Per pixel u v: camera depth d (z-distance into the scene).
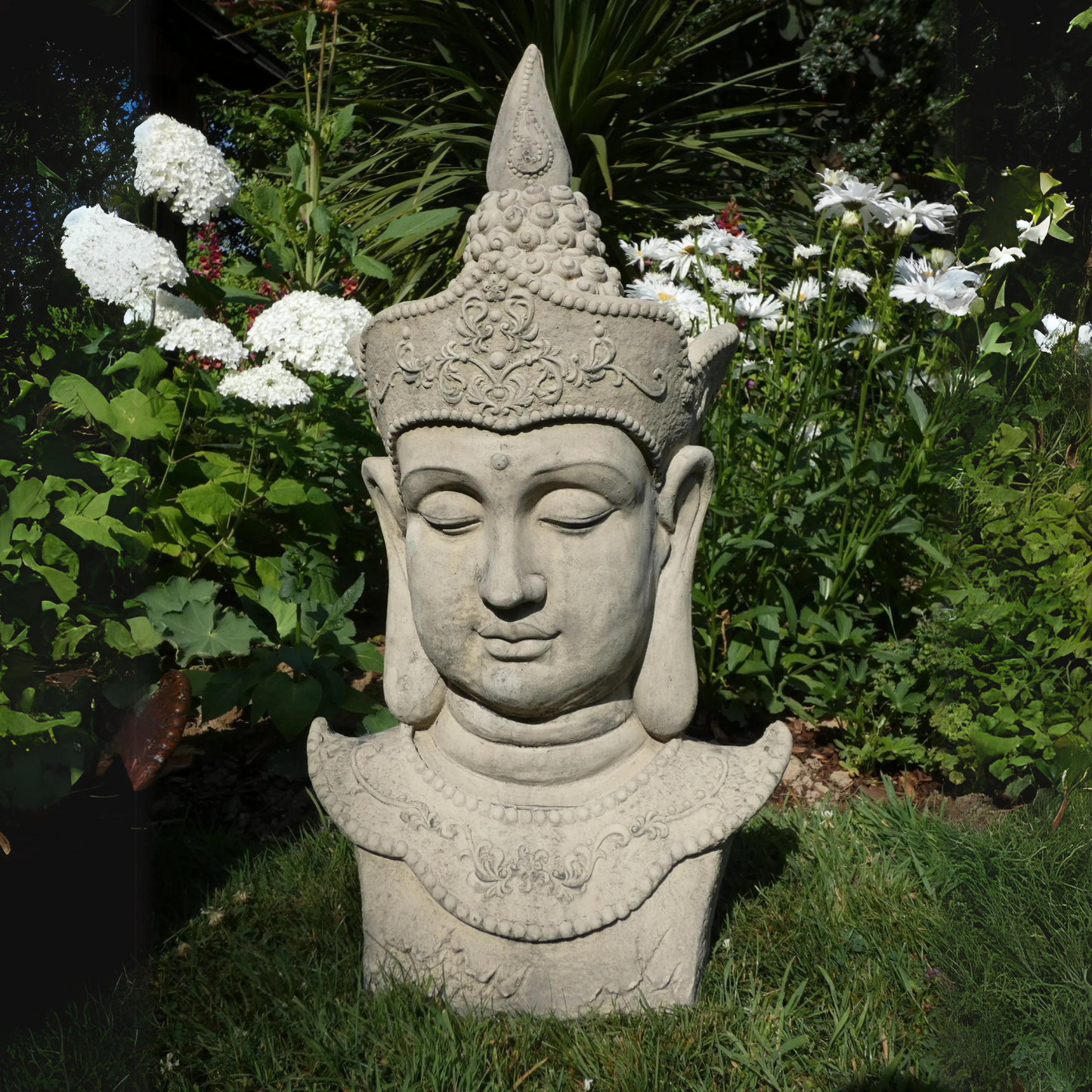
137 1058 2.05
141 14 3.16
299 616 3.33
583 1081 2.00
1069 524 1.87
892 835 2.82
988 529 2.10
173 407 3.44
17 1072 2.00
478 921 2.14
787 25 7.51
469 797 2.25
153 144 3.32
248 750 3.46
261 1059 2.07
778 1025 2.12
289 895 2.63
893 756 3.30
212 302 3.95
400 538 2.37
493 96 6.61
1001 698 2.14
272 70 7.36
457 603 2.12
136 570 3.29
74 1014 2.13
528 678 2.11
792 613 3.42
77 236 2.95
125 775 2.91
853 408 4.41
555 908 2.14
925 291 2.81
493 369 1.97
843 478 3.50
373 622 4.57
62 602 2.92
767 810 3.00
